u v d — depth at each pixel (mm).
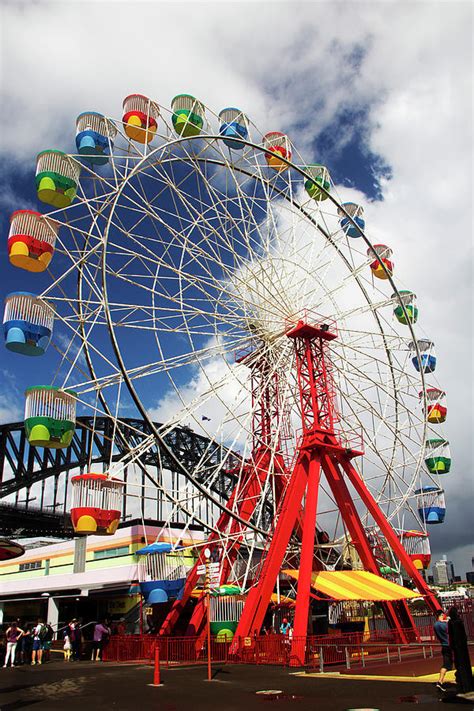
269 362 35094
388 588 29266
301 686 18844
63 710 15375
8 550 21594
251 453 34656
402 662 24688
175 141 31938
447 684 17250
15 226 29562
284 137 39156
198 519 30516
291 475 31469
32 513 66625
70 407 29141
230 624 33031
